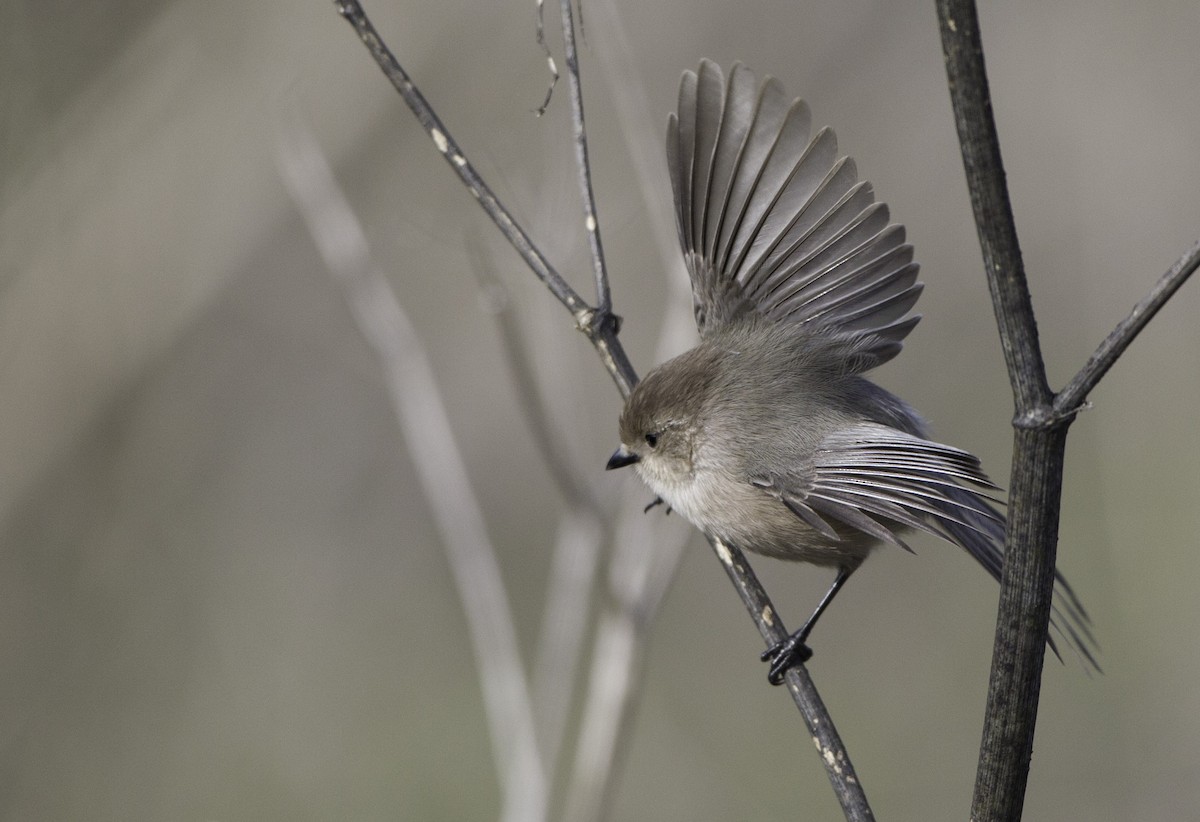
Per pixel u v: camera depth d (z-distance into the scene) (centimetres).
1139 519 1286
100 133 1147
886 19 1402
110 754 1266
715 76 536
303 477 1405
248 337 1391
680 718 1311
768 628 597
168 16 1181
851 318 588
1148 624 1248
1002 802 390
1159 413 1345
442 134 578
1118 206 1393
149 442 1339
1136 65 1420
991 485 514
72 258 1146
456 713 1353
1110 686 1226
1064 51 1442
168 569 1341
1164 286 350
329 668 1361
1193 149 1383
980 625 1320
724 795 1255
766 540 618
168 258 1171
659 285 1227
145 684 1300
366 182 1178
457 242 918
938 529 530
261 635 1351
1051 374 1389
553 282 604
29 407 1140
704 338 633
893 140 1400
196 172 1178
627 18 1357
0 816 1221
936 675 1312
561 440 758
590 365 1105
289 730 1316
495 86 1216
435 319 1291
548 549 1394
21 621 1265
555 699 750
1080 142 1417
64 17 1141
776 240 557
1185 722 1180
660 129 1195
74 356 1150
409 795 1298
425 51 1224
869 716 1298
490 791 1298
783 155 531
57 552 1288
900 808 1225
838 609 1367
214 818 1265
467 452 1352
